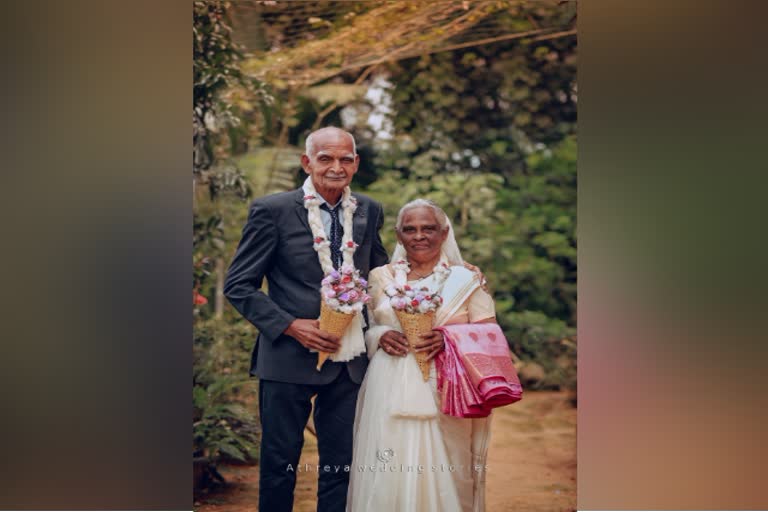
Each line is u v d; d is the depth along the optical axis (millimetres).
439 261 4109
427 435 3898
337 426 4117
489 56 7160
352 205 4133
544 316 7129
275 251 4102
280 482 4070
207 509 4973
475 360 3822
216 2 6137
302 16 6430
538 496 5133
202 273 5887
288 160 6523
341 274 3953
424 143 7137
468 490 3967
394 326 4051
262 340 4172
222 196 6164
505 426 6230
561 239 7164
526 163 7410
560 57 7180
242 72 6348
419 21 6613
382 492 3844
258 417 5637
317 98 6812
